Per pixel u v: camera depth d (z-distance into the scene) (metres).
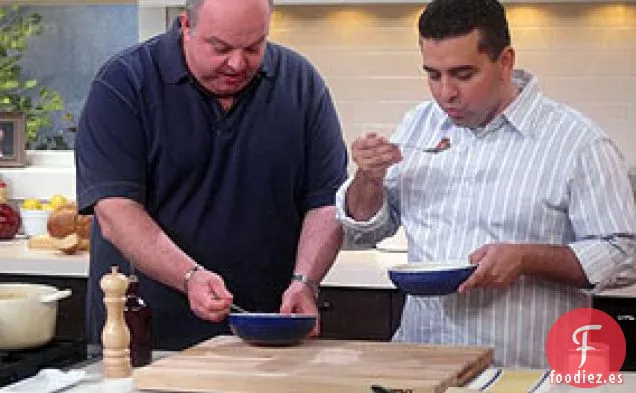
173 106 2.94
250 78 2.84
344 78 4.78
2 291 2.70
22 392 2.31
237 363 2.40
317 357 2.46
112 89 2.93
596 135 2.62
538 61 4.62
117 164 2.91
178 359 2.45
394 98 4.75
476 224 2.68
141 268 2.85
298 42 4.80
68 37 5.21
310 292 2.91
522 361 2.64
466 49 2.49
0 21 5.22
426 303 2.73
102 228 2.93
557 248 2.54
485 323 2.65
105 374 2.48
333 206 3.06
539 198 2.62
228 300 2.64
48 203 5.08
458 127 2.74
